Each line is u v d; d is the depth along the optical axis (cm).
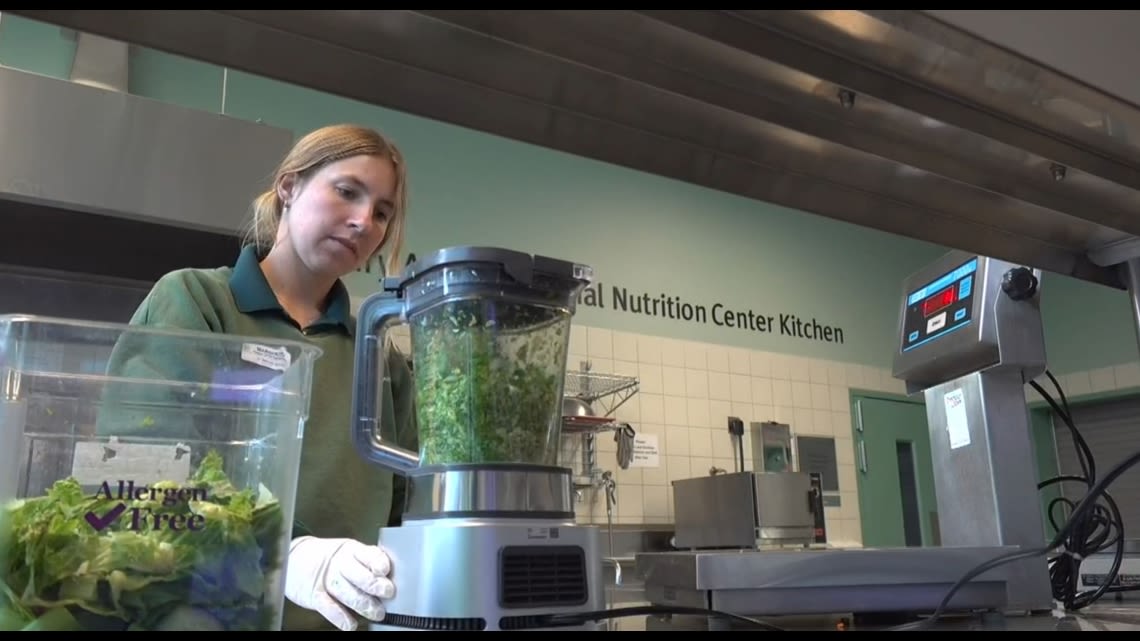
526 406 68
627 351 377
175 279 102
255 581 58
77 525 53
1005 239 104
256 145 216
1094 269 112
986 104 78
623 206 397
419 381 71
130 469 57
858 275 479
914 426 473
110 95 199
